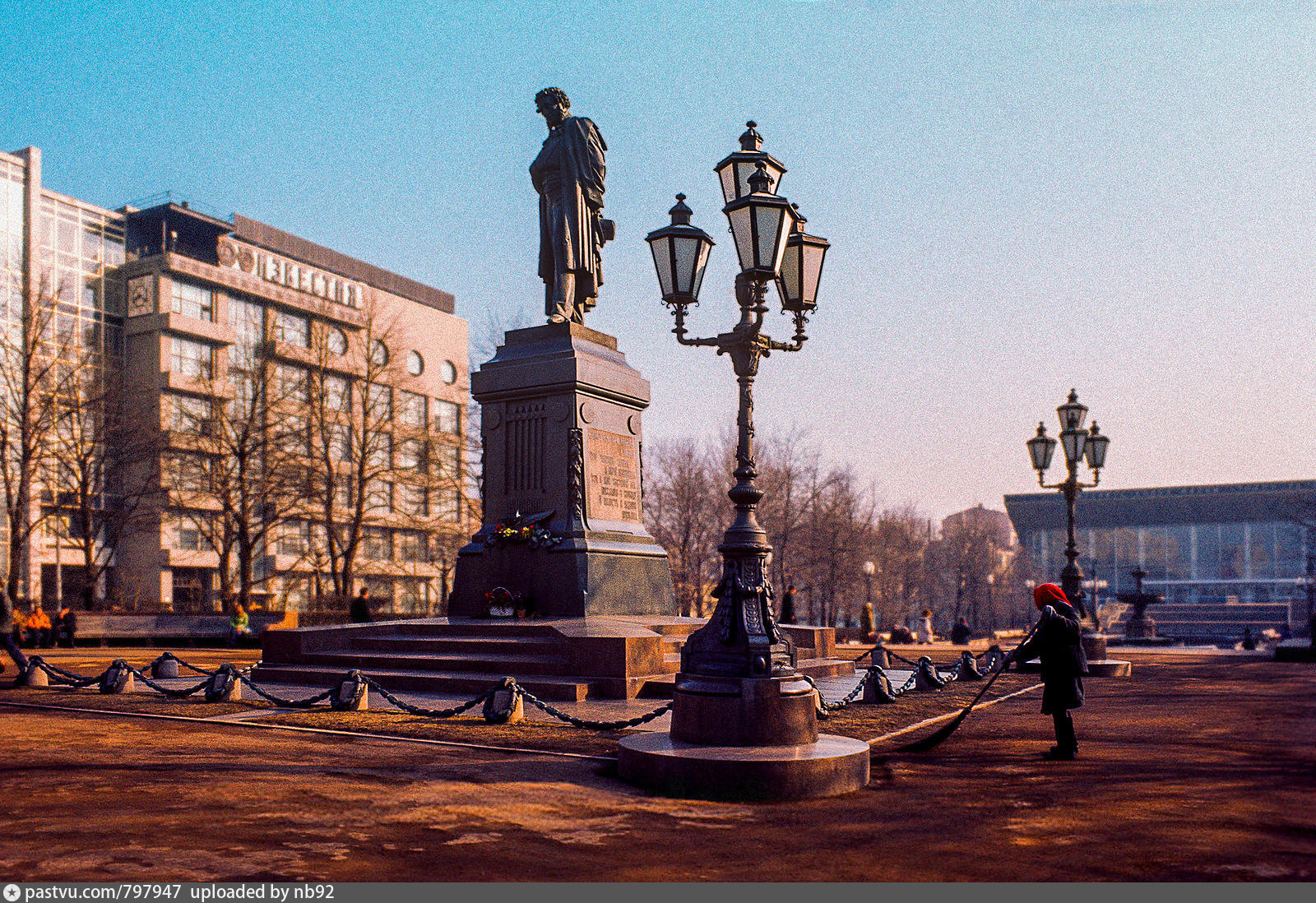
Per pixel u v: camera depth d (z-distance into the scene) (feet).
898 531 259.19
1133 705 49.44
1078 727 40.65
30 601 162.09
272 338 180.34
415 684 50.80
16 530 139.74
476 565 61.62
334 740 35.58
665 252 32.12
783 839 21.53
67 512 181.47
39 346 154.40
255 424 161.27
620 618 57.57
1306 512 361.10
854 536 198.08
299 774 28.60
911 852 20.44
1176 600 457.27
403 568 216.13
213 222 234.17
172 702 48.03
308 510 165.07
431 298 313.12
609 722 37.86
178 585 209.46
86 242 212.23
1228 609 406.21
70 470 151.02
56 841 20.54
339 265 279.08
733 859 19.83
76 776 28.22
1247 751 34.27
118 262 218.79
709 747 27.81
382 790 26.27
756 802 25.45
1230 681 65.05
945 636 214.90
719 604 29.73
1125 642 152.46
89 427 173.99
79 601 169.37
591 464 61.21
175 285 216.13
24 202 200.34
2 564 182.39
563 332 62.23
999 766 31.09
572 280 64.54
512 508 61.72
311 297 238.27
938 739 33.91
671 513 182.09
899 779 28.78
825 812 24.30
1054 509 477.36
